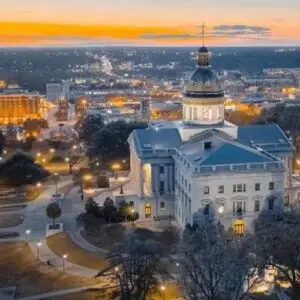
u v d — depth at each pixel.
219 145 151.25
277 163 146.12
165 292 114.12
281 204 147.88
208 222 140.75
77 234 150.62
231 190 144.62
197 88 171.75
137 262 107.06
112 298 109.38
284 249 110.38
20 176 197.62
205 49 174.38
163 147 166.75
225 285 101.50
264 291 113.19
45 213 171.50
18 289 119.62
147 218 162.12
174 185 164.38
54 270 128.38
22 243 146.12
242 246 109.44
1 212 173.75
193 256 105.75
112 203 158.88
